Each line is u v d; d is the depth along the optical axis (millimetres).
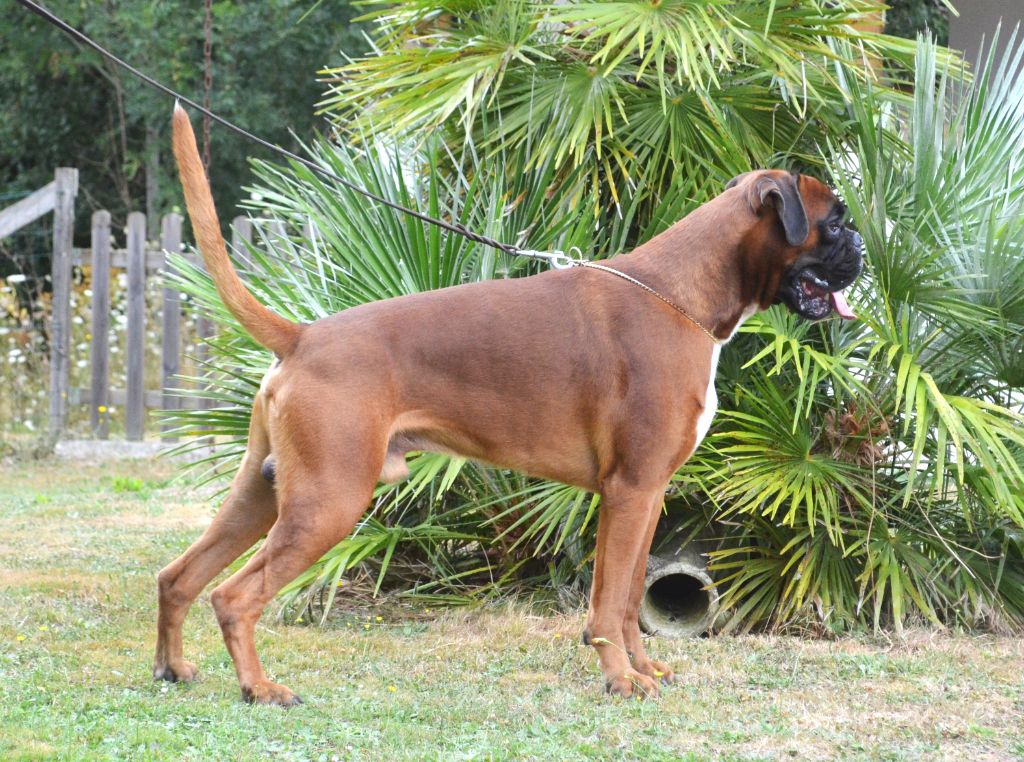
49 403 11125
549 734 3715
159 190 16312
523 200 5508
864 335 5273
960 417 4785
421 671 4469
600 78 5551
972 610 5207
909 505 5316
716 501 5008
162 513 7938
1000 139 5191
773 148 5680
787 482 4922
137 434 10703
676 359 4055
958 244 5020
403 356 3934
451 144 5973
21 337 12391
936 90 6441
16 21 15508
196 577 4133
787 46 5441
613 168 5660
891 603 5207
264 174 5812
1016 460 5113
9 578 5840
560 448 4094
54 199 10773
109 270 10781
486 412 4020
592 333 4047
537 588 5613
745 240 4133
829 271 4168
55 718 3662
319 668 4492
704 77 5582
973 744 3686
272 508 4148
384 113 5742
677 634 5098
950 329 5090
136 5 15039
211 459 5516
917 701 4129
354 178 5594
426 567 5762
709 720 3873
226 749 3414
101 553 6562
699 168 5445
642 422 4020
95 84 17062
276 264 5695
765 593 5219
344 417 3803
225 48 15148
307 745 3506
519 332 4027
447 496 5672
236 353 5617
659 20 5281
